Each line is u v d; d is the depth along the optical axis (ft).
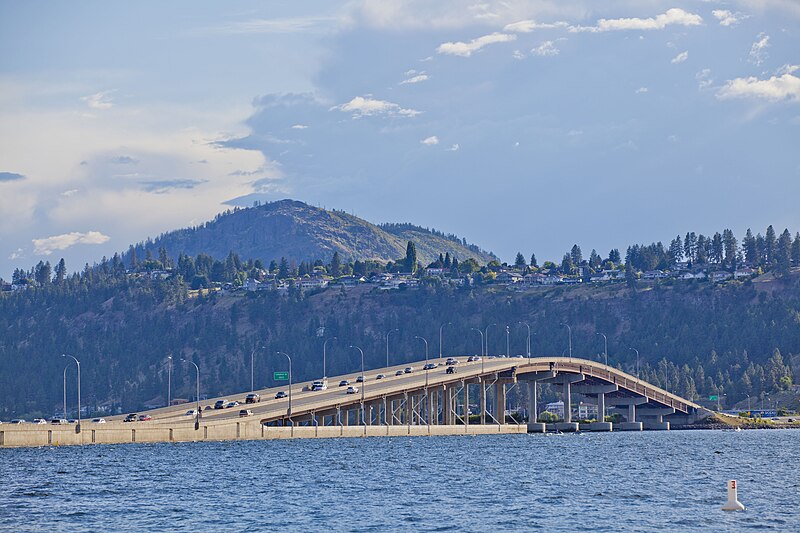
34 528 566.77
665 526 572.51
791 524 577.43
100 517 603.26
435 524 581.12
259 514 614.75
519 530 562.25
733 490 635.25
